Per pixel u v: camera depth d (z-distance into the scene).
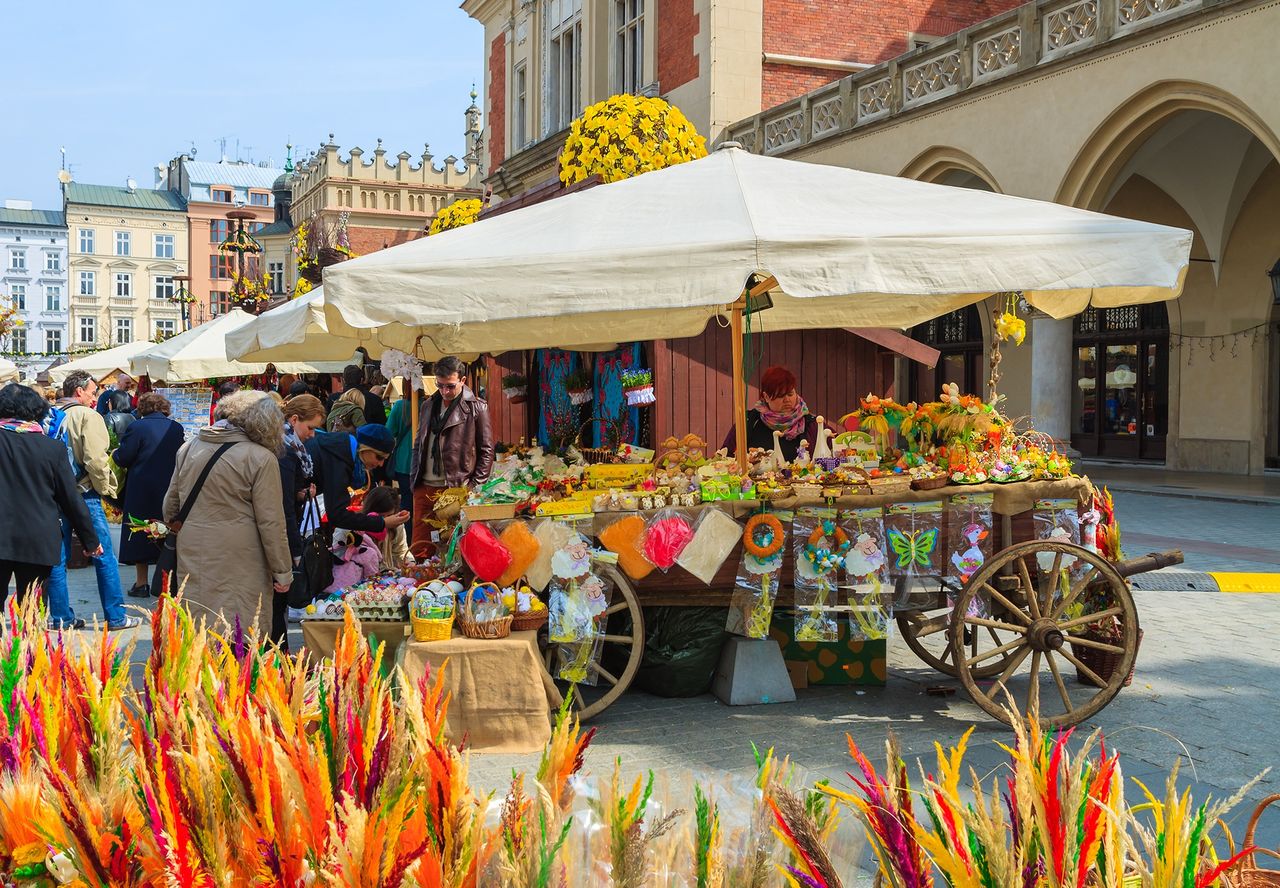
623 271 5.03
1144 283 5.30
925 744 5.06
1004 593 5.50
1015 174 15.49
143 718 1.94
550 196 11.52
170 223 94.44
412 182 45.38
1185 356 21.33
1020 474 5.64
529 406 13.02
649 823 1.58
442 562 5.82
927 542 5.52
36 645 2.22
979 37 16.12
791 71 21.86
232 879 1.53
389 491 6.92
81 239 92.06
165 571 5.55
